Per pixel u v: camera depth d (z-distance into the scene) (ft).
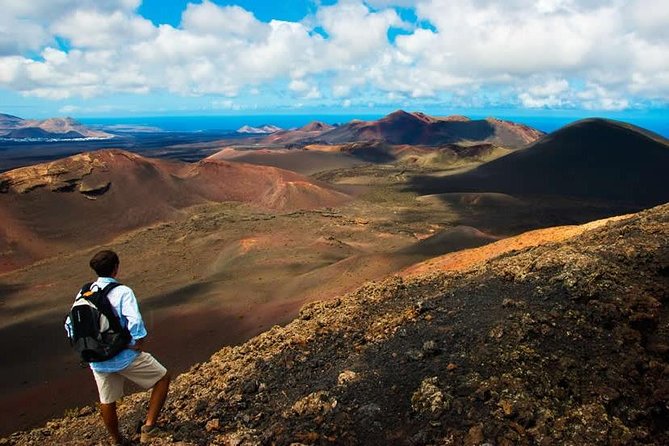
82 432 34.06
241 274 239.71
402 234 391.04
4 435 98.84
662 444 21.63
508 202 605.31
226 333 148.15
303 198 560.61
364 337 36.55
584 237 48.78
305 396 28.22
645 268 33.27
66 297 255.70
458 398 23.79
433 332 32.14
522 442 20.85
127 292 22.89
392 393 25.93
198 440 26.25
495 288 38.14
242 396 31.32
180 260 312.09
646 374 24.97
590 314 28.84
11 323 201.46
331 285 169.27
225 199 559.38
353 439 23.27
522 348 26.55
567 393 23.77
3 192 440.86
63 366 142.92
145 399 37.63
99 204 468.34
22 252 381.60
